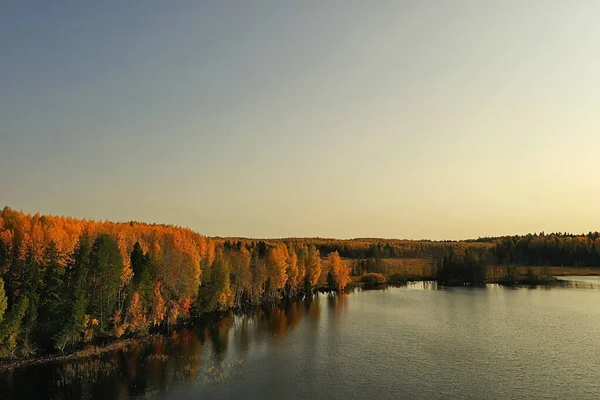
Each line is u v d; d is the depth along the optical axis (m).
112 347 91.56
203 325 117.19
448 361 84.19
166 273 115.00
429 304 154.88
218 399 65.25
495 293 185.88
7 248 107.31
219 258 137.25
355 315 132.75
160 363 81.69
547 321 122.12
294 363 82.62
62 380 72.25
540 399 66.12
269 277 163.75
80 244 113.75
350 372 77.69
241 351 90.62
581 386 71.12
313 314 134.88
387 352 90.19
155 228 188.38
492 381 73.31
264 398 65.88
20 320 82.38
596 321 121.81
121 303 103.38
